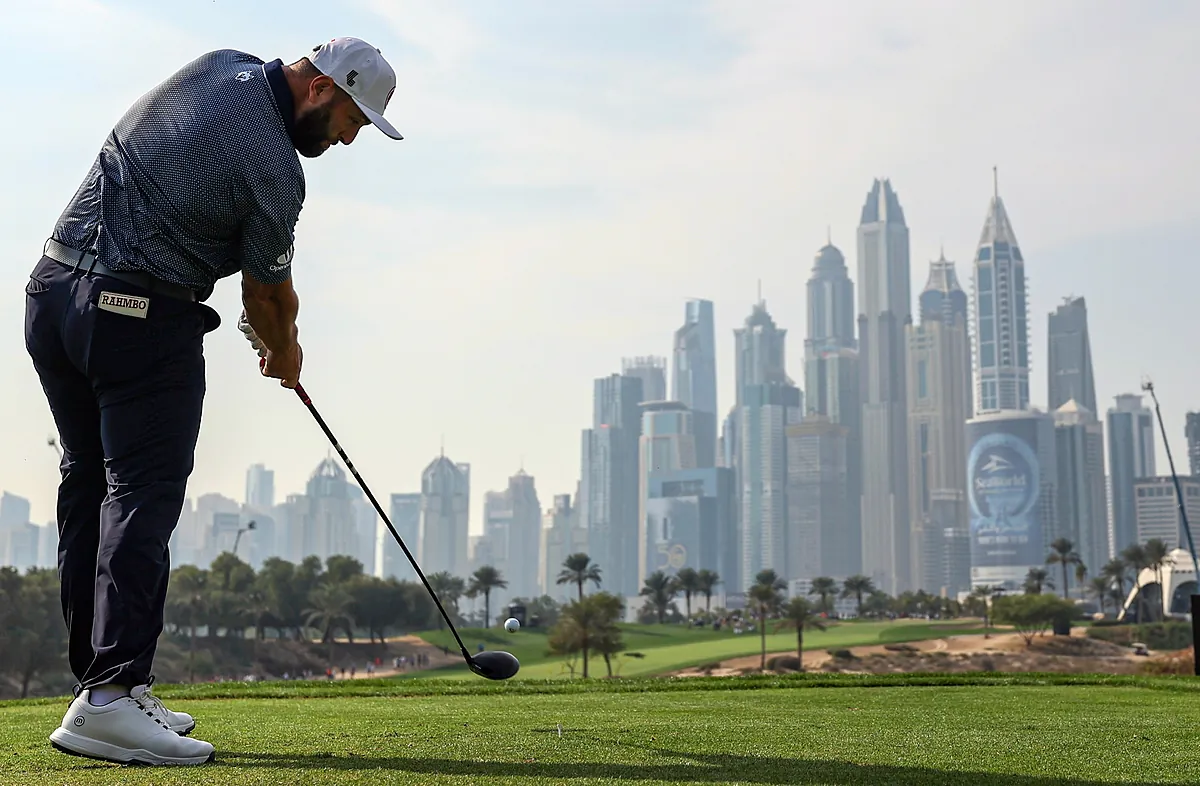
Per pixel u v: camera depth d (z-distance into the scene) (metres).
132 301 3.79
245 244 3.90
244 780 3.23
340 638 135.50
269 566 122.94
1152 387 77.31
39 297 3.87
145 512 3.82
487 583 151.12
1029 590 172.00
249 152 3.79
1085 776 3.55
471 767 3.52
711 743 4.23
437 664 125.62
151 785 3.15
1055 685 8.77
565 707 6.18
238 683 8.65
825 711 5.82
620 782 3.26
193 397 3.95
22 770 3.47
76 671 4.09
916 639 152.75
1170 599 175.88
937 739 4.45
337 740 4.24
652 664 126.44
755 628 169.75
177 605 108.69
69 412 4.03
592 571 139.62
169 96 3.82
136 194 3.77
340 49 3.93
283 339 4.23
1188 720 5.31
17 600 69.31
